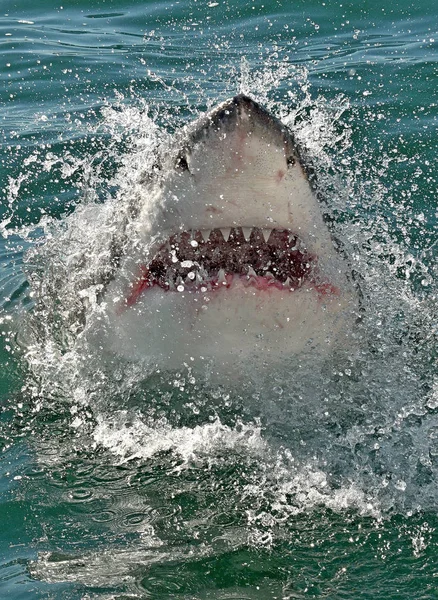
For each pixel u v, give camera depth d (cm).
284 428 446
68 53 977
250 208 392
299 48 966
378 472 415
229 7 1079
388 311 479
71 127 811
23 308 568
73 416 465
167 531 375
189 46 984
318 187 418
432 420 450
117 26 1059
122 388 459
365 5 1059
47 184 723
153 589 338
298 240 409
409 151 749
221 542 367
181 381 438
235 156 381
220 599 333
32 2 1148
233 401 442
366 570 350
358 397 454
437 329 505
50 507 391
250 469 418
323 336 423
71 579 344
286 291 405
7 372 506
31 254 616
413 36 983
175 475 414
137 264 423
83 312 473
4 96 888
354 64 917
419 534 371
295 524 379
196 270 414
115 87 889
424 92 852
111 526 379
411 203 669
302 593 337
